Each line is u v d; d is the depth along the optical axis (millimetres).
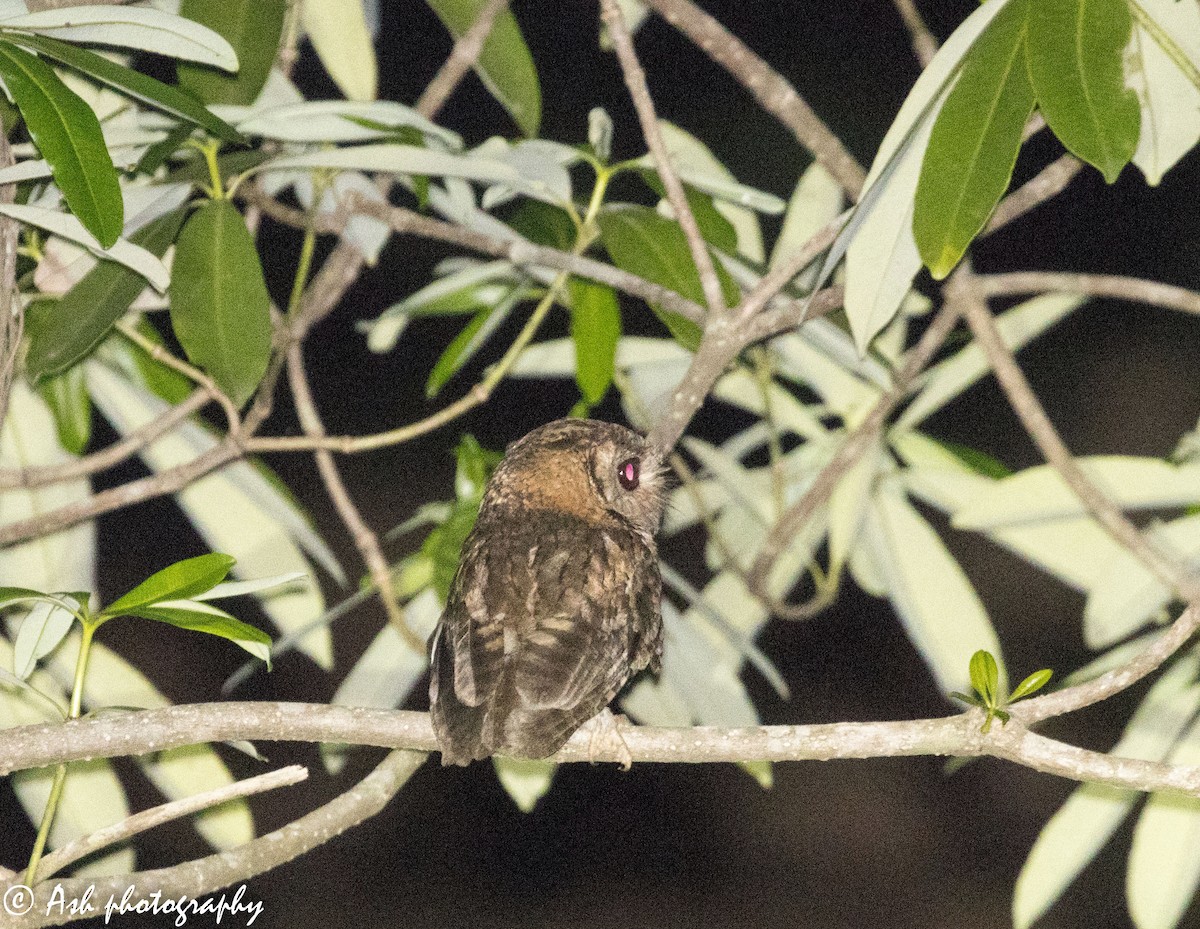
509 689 7480
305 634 9984
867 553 11812
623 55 8672
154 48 7371
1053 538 9844
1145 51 8133
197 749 9445
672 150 10711
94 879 7090
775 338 11445
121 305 8461
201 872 7336
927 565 10758
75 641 9477
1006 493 9648
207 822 9383
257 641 6742
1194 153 16094
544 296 10742
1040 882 9273
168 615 6625
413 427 9664
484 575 8273
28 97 6328
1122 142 6086
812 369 11539
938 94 6629
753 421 16016
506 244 9398
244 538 10203
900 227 7691
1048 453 9789
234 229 8453
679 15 10438
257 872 7461
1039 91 6168
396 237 16359
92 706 9453
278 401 16844
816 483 10797
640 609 8523
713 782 17500
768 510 11625
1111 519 9453
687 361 11312
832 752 7055
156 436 9414
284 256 15930
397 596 10297
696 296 9211
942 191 6461
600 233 9438
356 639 16750
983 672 6668
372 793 7809
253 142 9984
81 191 6297
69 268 9203
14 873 6594
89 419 10141
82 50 6973
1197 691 9453
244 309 8344
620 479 9188
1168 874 9109
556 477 9062
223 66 7379
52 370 8328
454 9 10375
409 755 7965
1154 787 6723
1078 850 9281
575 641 7793
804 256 8750
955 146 6449
